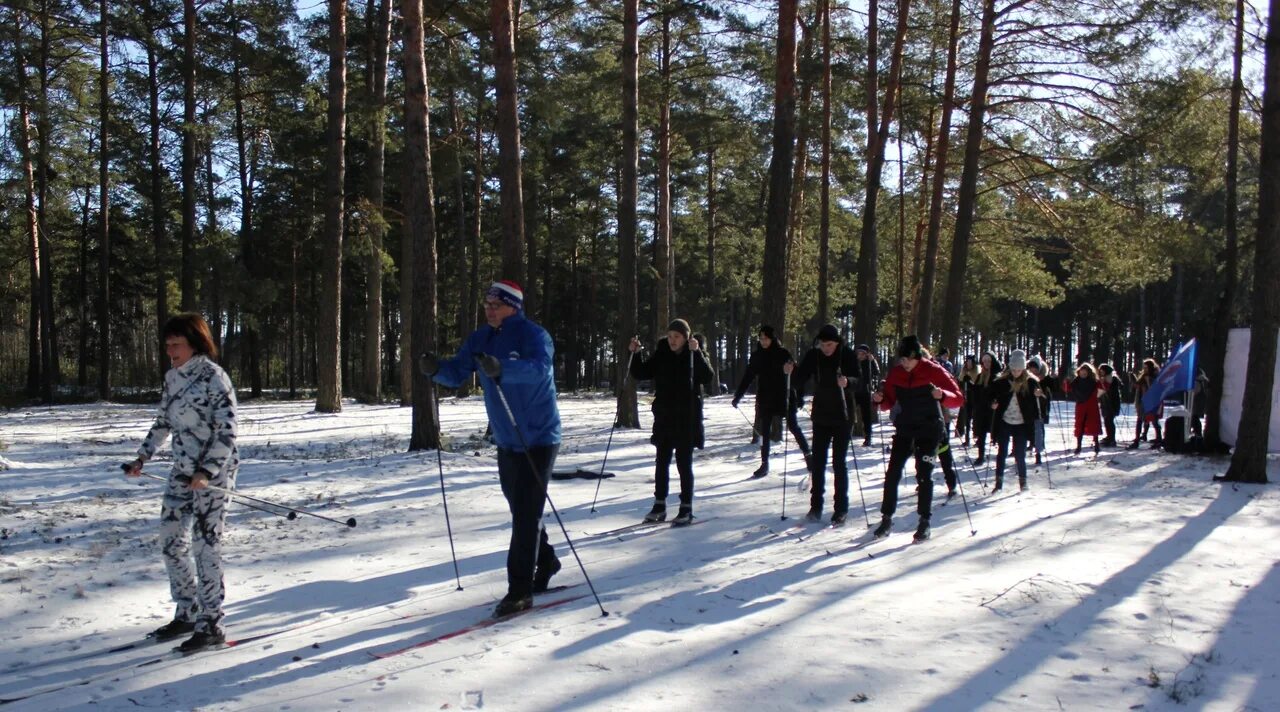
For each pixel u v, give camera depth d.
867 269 18.67
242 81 29.06
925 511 7.24
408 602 5.29
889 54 21.19
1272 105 11.40
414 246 13.25
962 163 21.45
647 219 42.66
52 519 7.70
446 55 21.09
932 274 21.42
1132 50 16.14
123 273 41.34
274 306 36.81
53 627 4.82
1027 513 8.62
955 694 3.76
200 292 28.58
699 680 3.91
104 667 4.17
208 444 4.49
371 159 22.95
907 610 5.04
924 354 7.47
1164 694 3.79
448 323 46.34
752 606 5.14
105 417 21.55
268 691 3.80
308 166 31.52
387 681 3.90
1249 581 5.82
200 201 33.25
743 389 10.77
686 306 50.94
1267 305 11.21
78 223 38.59
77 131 28.34
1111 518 8.30
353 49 25.44
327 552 6.67
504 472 5.14
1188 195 18.31
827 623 4.79
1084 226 20.06
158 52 25.09
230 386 4.62
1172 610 5.10
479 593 5.50
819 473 8.05
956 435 18.42
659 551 6.70
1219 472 12.46
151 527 7.46
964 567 6.17
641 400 32.88
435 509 8.51
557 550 6.77
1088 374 15.00
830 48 21.25
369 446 14.34
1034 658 4.23
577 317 58.84
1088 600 5.29
